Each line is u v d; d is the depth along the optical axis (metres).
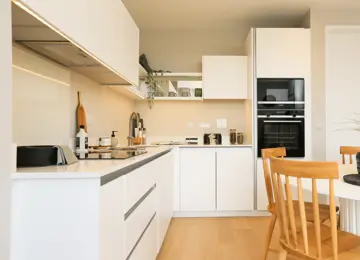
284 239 1.59
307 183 1.62
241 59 4.07
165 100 4.42
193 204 3.72
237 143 4.27
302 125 3.74
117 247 1.33
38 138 1.72
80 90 2.44
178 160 3.73
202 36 4.55
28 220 1.10
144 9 3.83
